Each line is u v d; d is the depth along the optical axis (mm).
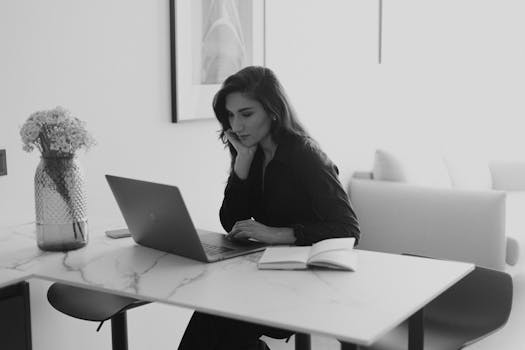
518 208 4652
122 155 2967
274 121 2340
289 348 3580
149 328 3150
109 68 2877
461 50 5863
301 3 4145
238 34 3592
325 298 1685
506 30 5898
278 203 2355
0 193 2490
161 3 3117
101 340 2920
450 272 1892
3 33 2457
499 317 2219
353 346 1569
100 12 2818
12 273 1927
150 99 3092
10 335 2021
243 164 2438
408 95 5469
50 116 2105
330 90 4512
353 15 4719
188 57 3273
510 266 4227
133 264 2000
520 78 5891
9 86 2488
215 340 2211
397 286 1774
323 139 4461
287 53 4039
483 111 5926
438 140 5750
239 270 1926
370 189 4387
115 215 2957
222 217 2535
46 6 2598
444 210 4145
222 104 2387
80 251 2146
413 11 5438
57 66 2654
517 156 5887
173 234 2027
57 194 2117
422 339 1974
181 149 3295
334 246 1988
